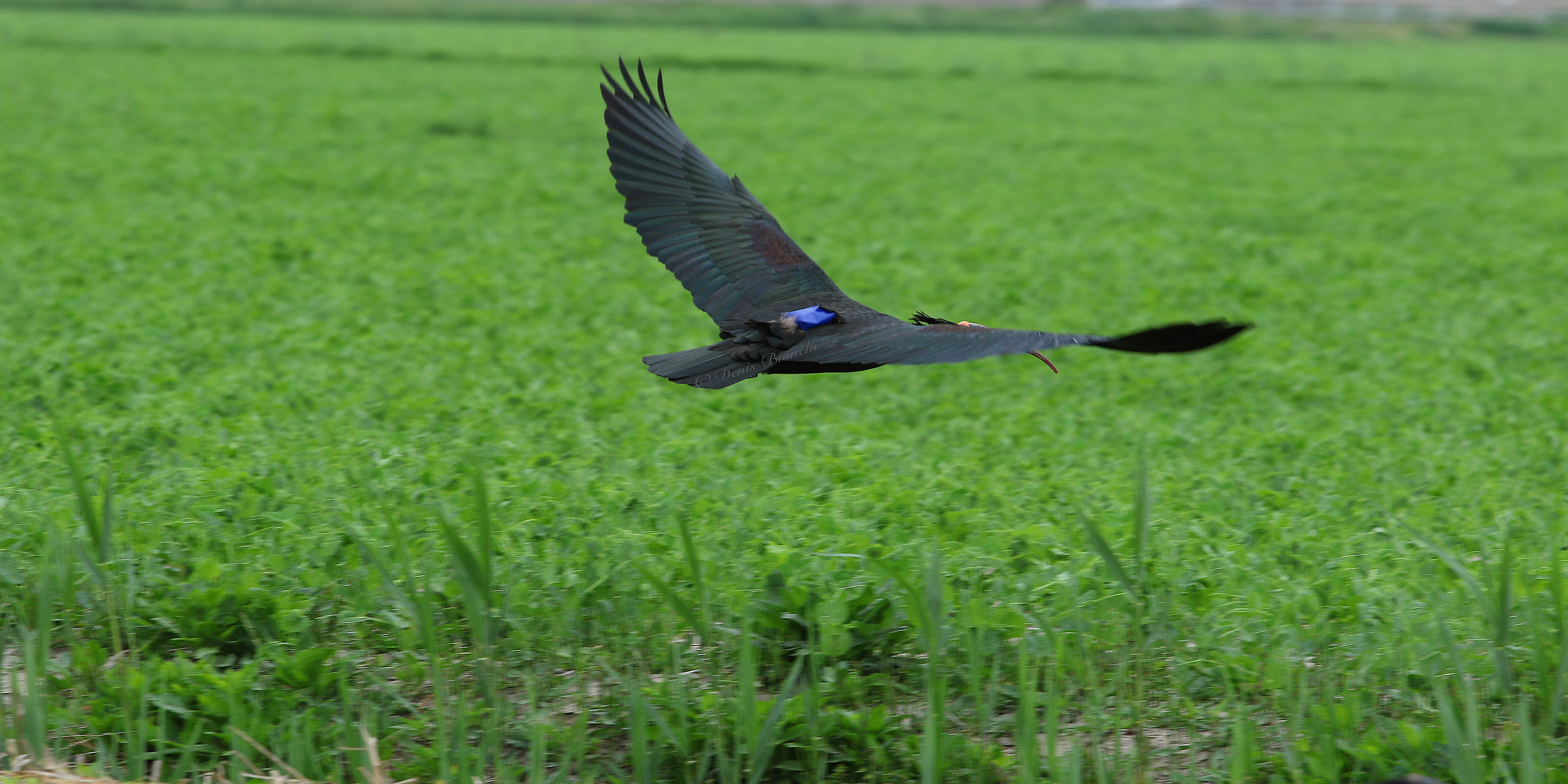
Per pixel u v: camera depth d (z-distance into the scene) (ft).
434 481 38.63
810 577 31.50
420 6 309.83
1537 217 103.09
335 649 29.84
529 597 30.81
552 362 56.59
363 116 143.84
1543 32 327.06
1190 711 28.58
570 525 34.68
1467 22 330.75
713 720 27.12
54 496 36.11
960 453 45.16
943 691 26.96
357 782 26.61
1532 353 63.41
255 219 90.17
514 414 48.37
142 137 124.57
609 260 81.51
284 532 33.63
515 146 129.29
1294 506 38.81
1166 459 44.98
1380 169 127.24
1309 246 91.04
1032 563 32.94
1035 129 151.84
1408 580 32.58
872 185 113.80
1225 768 27.20
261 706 27.91
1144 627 30.37
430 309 66.85
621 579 31.71
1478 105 180.55
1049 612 30.78
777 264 22.85
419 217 93.56
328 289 69.87
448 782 26.25
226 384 50.42
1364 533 36.47
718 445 45.19
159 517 34.58
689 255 23.15
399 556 29.04
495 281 72.49
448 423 47.09
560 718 28.66
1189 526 36.14
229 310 63.57
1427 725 27.50
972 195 110.01
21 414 46.01
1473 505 39.42
